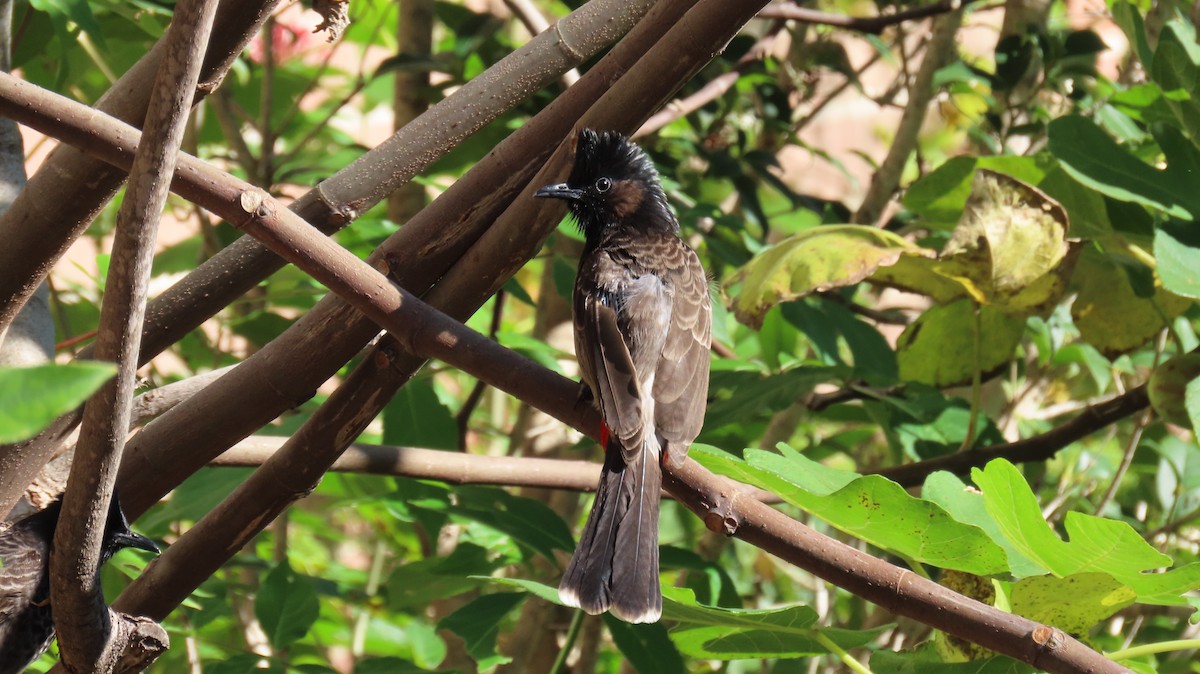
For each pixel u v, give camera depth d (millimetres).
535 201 5199
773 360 9695
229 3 4879
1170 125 7199
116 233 3762
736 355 10250
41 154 13969
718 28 4910
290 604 7094
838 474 5605
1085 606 5172
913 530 5008
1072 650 4531
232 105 10547
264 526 5797
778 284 7117
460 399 13711
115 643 4727
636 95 5062
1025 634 4574
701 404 6129
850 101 17531
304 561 12047
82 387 2115
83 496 4098
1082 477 10000
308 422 5578
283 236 4965
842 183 16812
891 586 4742
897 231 10797
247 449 6570
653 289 6512
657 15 5215
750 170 10680
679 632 6051
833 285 6961
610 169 7012
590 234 7062
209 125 11781
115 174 5180
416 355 5254
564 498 10719
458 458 6941
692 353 6363
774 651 5957
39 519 6453
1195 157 7059
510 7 8945
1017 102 10508
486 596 7238
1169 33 7219
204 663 8406
